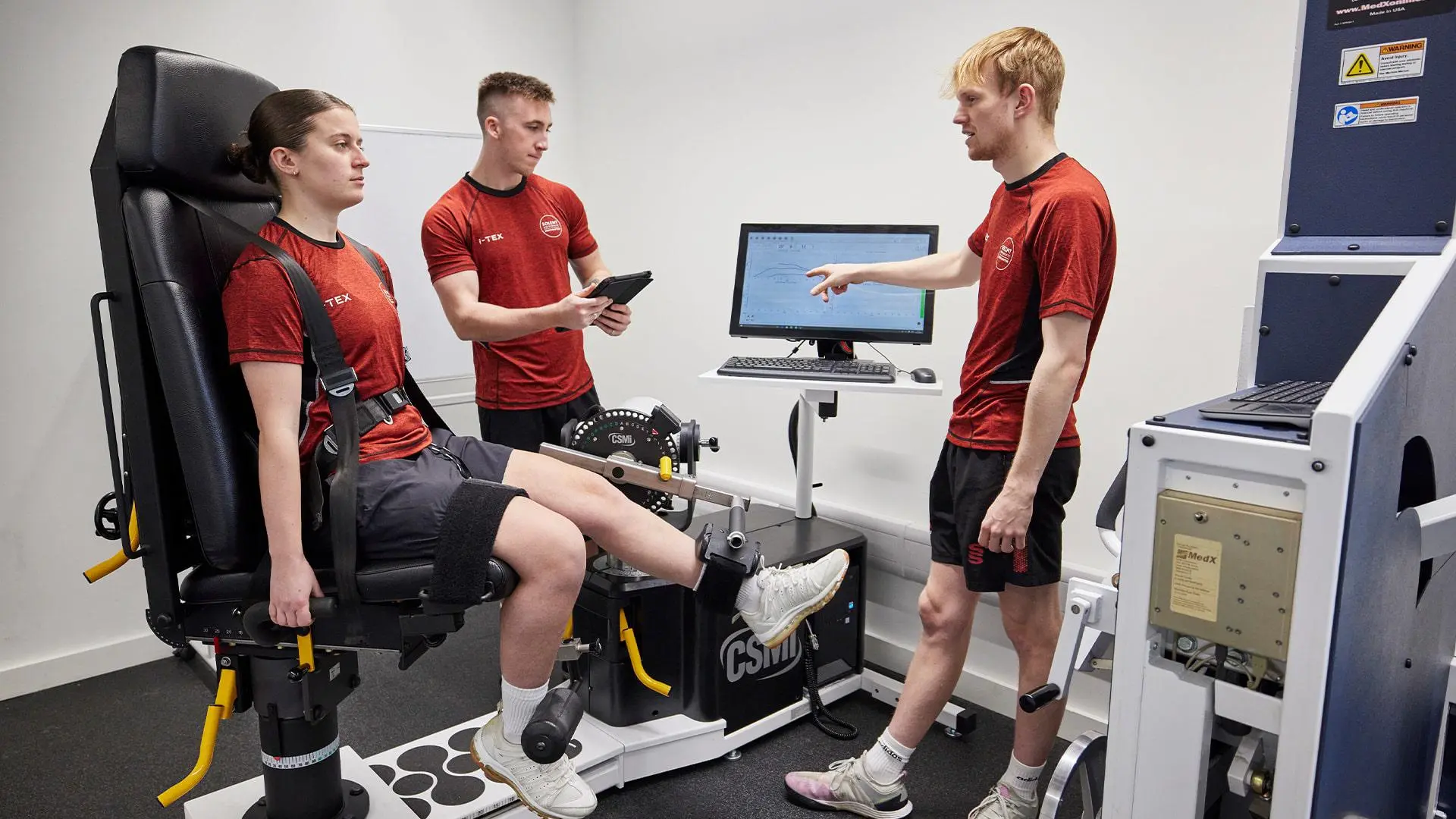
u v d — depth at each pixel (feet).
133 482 5.09
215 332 5.15
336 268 5.31
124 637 9.49
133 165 4.82
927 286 7.19
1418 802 4.64
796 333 8.21
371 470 5.20
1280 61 6.38
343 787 6.22
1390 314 3.61
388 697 8.70
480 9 11.28
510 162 7.87
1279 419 3.43
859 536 8.51
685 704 7.54
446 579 4.90
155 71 4.89
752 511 9.35
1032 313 5.59
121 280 4.88
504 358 8.21
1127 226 7.35
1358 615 3.30
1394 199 4.40
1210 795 4.49
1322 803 3.31
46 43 8.45
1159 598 3.58
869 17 8.86
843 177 9.36
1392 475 3.43
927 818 6.85
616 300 6.98
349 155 5.29
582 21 12.13
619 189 12.03
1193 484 3.46
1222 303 6.88
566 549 5.07
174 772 7.50
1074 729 7.93
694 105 10.80
